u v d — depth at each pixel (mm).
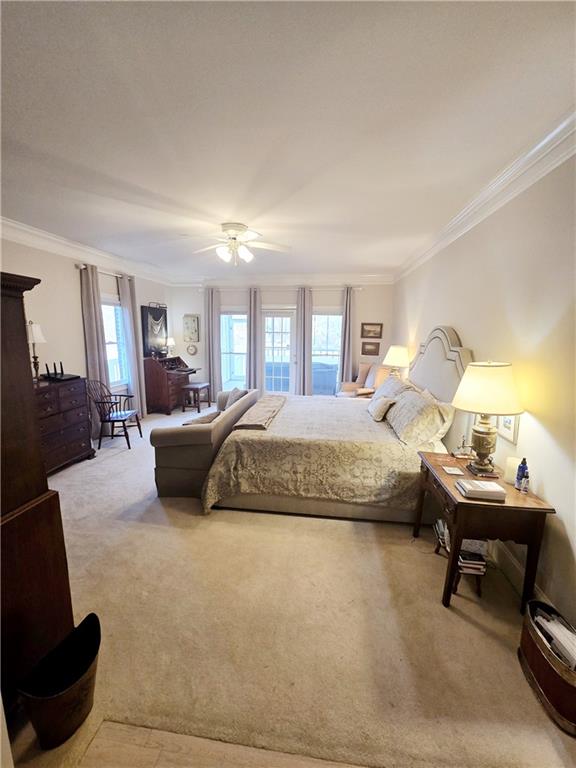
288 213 2955
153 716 1313
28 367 1284
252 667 1503
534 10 1063
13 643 1239
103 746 1223
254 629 1700
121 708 1340
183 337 7109
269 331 6715
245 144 1864
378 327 6340
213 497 2775
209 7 1060
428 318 3984
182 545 2379
